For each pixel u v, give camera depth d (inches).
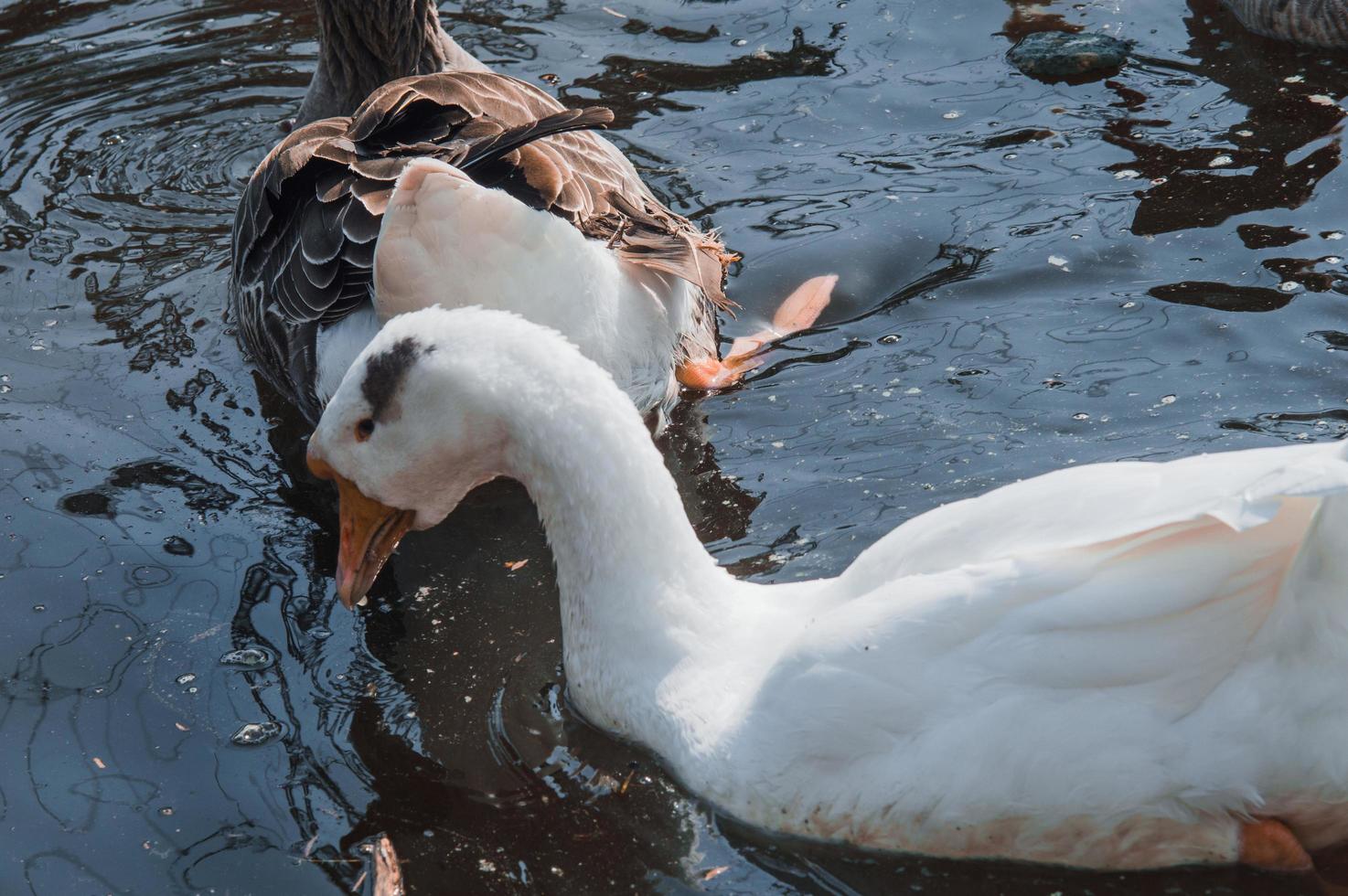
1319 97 309.9
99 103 354.0
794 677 163.8
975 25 353.7
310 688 195.8
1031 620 153.3
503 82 267.9
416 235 211.0
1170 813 154.7
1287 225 270.5
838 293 270.2
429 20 321.1
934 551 166.4
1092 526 156.8
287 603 211.6
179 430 249.9
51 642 204.5
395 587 214.2
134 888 165.9
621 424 179.5
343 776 181.0
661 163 313.6
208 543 223.8
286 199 252.4
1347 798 153.1
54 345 272.7
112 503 232.1
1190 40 338.3
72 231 307.7
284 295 247.1
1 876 168.2
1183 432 224.8
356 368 188.4
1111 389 236.5
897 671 157.3
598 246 230.5
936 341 254.5
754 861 166.6
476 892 163.3
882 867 165.2
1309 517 149.3
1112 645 151.6
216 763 183.6
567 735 185.3
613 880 164.4
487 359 181.6
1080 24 347.9
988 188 294.4
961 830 159.5
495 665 198.7
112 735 188.5
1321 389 230.8
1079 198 287.0
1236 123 304.0
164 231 307.1
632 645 179.8
